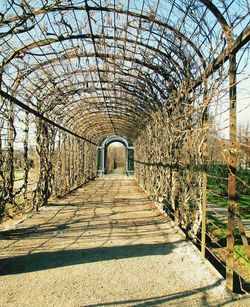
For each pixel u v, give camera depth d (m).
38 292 3.34
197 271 3.94
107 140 26.77
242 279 3.83
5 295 3.27
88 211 8.20
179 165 6.14
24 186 7.09
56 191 10.70
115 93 9.91
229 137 3.30
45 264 4.20
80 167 16.14
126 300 3.16
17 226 6.39
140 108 10.80
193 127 5.12
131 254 4.62
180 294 3.29
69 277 3.76
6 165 6.12
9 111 5.97
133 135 20.45
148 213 7.95
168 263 4.23
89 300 3.16
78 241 5.31
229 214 3.35
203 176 4.36
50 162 9.55
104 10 4.47
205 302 3.10
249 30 2.79
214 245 5.30
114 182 18.47
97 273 3.89
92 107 12.34
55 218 7.24
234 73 3.27
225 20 3.31
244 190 10.92
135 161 21.25
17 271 3.95
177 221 6.11
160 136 8.47
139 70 6.82
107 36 5.39
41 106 8.14
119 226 6.44
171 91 6.43
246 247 3.22
